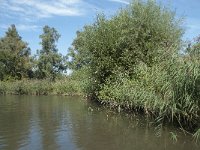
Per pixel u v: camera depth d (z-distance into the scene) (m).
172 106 14.70
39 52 78.38
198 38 15.15
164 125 17.05
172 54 15.66
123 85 21.78
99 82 27.84
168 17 26.61
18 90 51.44
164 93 15.51
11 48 73.50
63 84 48.62
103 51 26.64
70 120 20.09
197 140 13.86
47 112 24.30
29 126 18.03
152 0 26.75
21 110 25.81
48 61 77.12
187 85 14.06
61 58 78.19
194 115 14.55
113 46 26.02
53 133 15.95
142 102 17.80
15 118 21.19
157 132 15.69
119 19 26.70
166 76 15.27
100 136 15.13
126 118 20.61
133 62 24.98
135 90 18.86
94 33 27.25
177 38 25.92
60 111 24.88
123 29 25.97
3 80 70.56
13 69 73.12
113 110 24.69
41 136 15.26
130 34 25.58
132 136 15.04
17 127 17.77
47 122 19.36
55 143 13.79
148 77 18.36
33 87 50.09
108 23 26.94
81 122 19.28
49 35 78.44
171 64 15.00
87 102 32.72
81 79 35.31
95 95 31.42
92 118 20.89
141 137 14.79
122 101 21.67
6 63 72.62
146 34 25.17
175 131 15.70
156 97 15.80
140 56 24.58
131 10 26.83
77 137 14.91
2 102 33.91
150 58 24.02
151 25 25.66
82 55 30.05
